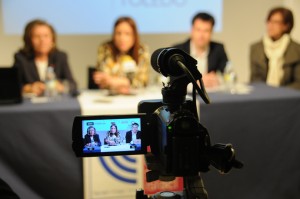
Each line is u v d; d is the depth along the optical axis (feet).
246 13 14.99
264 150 8.66
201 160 3.33
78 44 14.08
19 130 7.78
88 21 14.02
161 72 3.46
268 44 12.63
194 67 3.43
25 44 10.84
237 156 8.56
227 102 8.36
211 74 10.36
